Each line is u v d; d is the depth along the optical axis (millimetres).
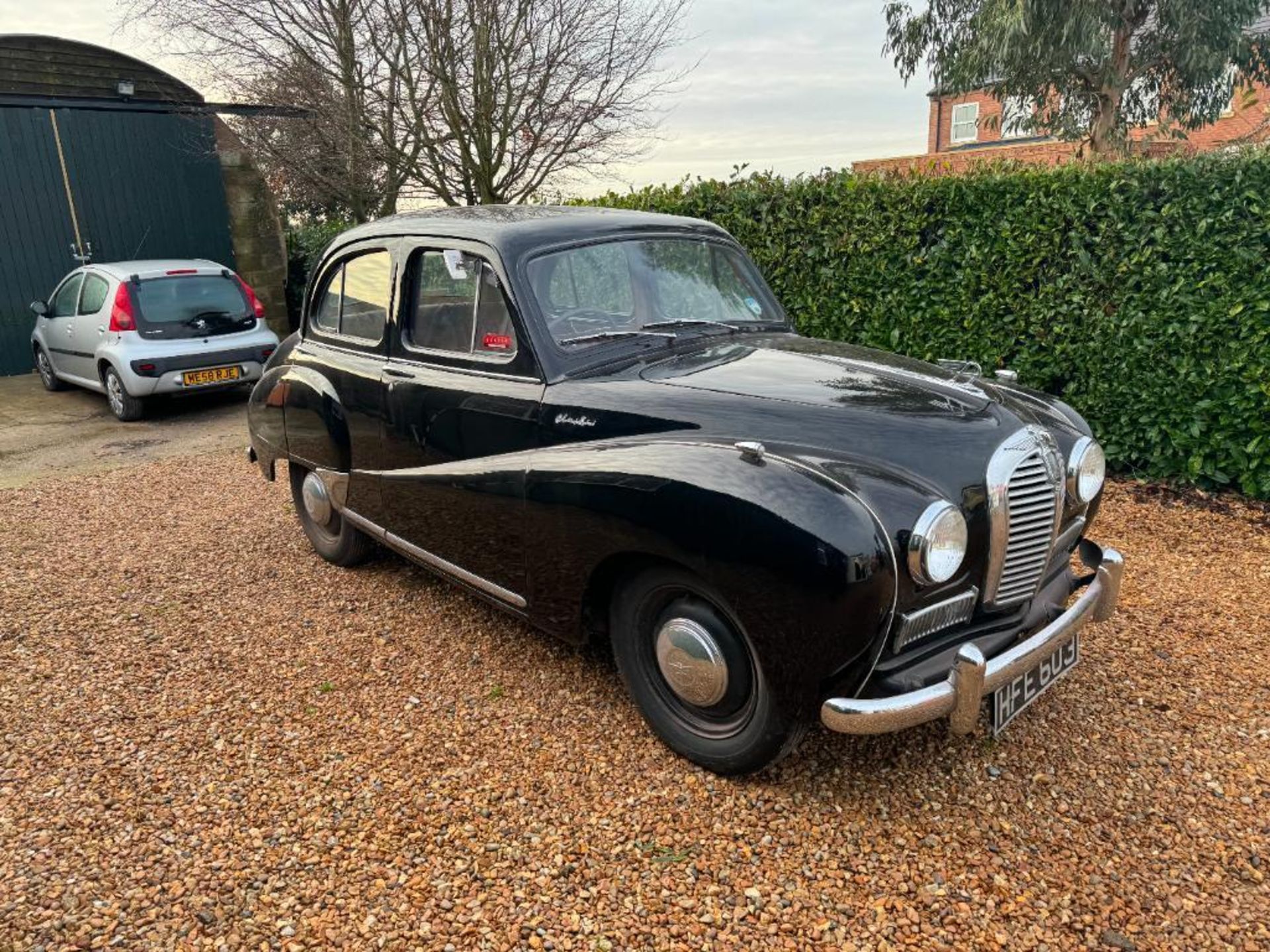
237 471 7328
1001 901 2432
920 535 2457
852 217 6875
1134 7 12594
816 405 2961
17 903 2451
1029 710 3354
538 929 2350
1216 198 5375
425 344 3857
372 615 4305
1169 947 2277
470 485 3465
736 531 2531
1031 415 3137
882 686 2547
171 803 2885
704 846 2646
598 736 3215
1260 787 2898
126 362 8859
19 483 7152
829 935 2316
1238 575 4625
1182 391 5711
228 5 9977
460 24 9586
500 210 4055
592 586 3125
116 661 3904
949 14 13977
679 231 4102
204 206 13188
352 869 2576
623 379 3289
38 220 11953
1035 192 6062
